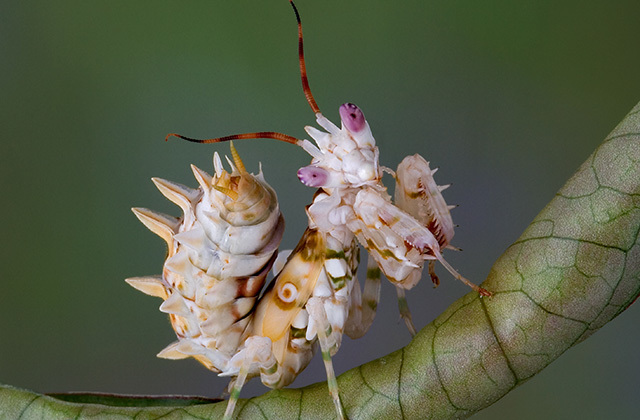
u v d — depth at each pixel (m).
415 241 0.17
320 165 0.17
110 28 0.24
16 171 0.24
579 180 0.16
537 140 0.23
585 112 0.23
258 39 0.24
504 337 0.16
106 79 0.24
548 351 0.16
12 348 0.24
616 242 0.16
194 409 0.16
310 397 0.16
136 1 0.24
